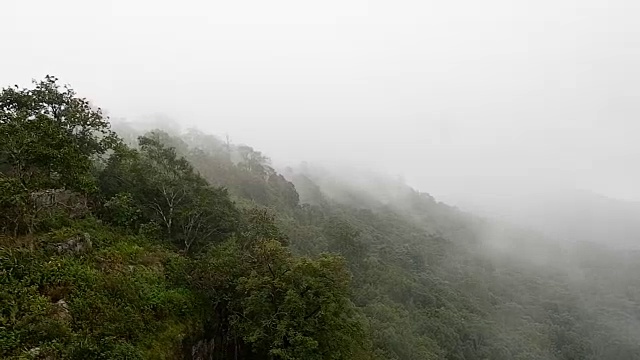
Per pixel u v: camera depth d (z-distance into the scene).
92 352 11.52
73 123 21.80
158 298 15.89
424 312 53.81
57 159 17.33
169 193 23.28
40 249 14.48
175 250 21.25
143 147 24.12
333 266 18.12
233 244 20.14
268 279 17.25
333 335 17.31
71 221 17.66
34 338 10.98
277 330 16.53
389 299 49.22
